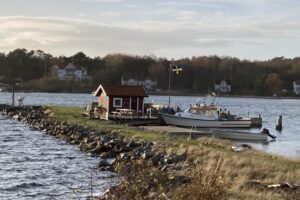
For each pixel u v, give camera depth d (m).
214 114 59.81
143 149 33.69
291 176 23.38
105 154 35.50
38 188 25.19
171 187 16.25
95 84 184.62
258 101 177.88
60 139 46.44
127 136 40.69
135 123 53.84
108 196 13.52
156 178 14.49
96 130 45.72
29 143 43.19
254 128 65.00
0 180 27.00
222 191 13.50
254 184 22.00
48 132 51.66
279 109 127.75
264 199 18.67
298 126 74.31
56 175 28.41
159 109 59.50
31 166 31.42
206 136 44.34
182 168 26.17
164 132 43.97
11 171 29.69
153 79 183.50
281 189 20.61
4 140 45.19
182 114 57.28
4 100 121.19
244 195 19.28
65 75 199.38
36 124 59.16
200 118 58.19
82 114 62.00
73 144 42.62
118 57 198.25
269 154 31.41
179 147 33.22
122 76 182.75
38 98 135.00
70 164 32.19
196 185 12.98
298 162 27.84
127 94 57.03
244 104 149.50
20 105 85.06
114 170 28.59
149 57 199.12
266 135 51.72
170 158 29.64
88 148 38.78
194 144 34.91
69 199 22.09
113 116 54.25
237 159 26.86
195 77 186.25
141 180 13.36
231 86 191.75
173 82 183.62
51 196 23.41
